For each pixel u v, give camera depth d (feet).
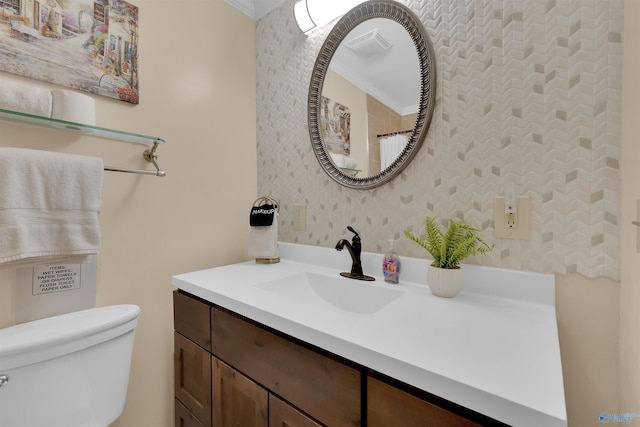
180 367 3.46
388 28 3.60
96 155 3.47
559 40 2.59
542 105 2.67
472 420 1.46
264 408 2.46
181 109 4.22
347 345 1.92
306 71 4.50
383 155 3.64
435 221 3.28
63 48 3.21
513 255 2.84
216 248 4.66
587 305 2.50
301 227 4.61
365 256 3.76
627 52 2.22
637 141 2.00
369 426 1.83
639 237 1.92
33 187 2.74
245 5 5.01
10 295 2.97
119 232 3.67
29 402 2.60
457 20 3.10
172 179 4.14
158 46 3.98
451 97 3.15
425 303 2.70
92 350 2.96
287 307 2.55
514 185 2.81
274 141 4.95
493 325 2.20
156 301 4.00
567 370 2.58
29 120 2.89
